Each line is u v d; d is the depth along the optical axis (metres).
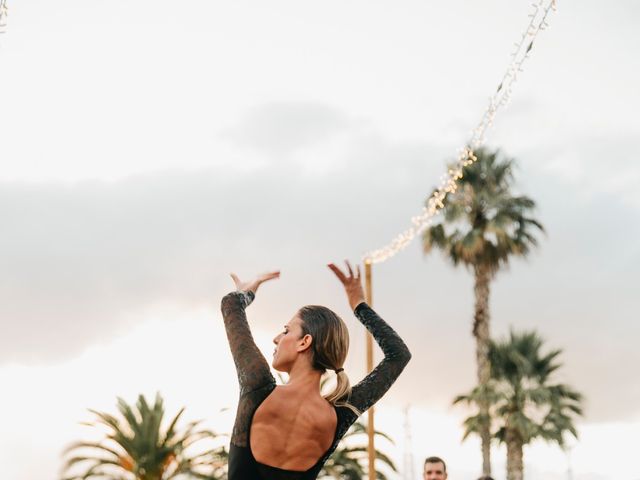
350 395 2.61
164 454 31.33
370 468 19.67
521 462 31.12
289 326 2.56
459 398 32.59
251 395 2.40
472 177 33.94
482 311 33.91
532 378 32.12
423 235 33.84
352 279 3.01
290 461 2.39
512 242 32.75
